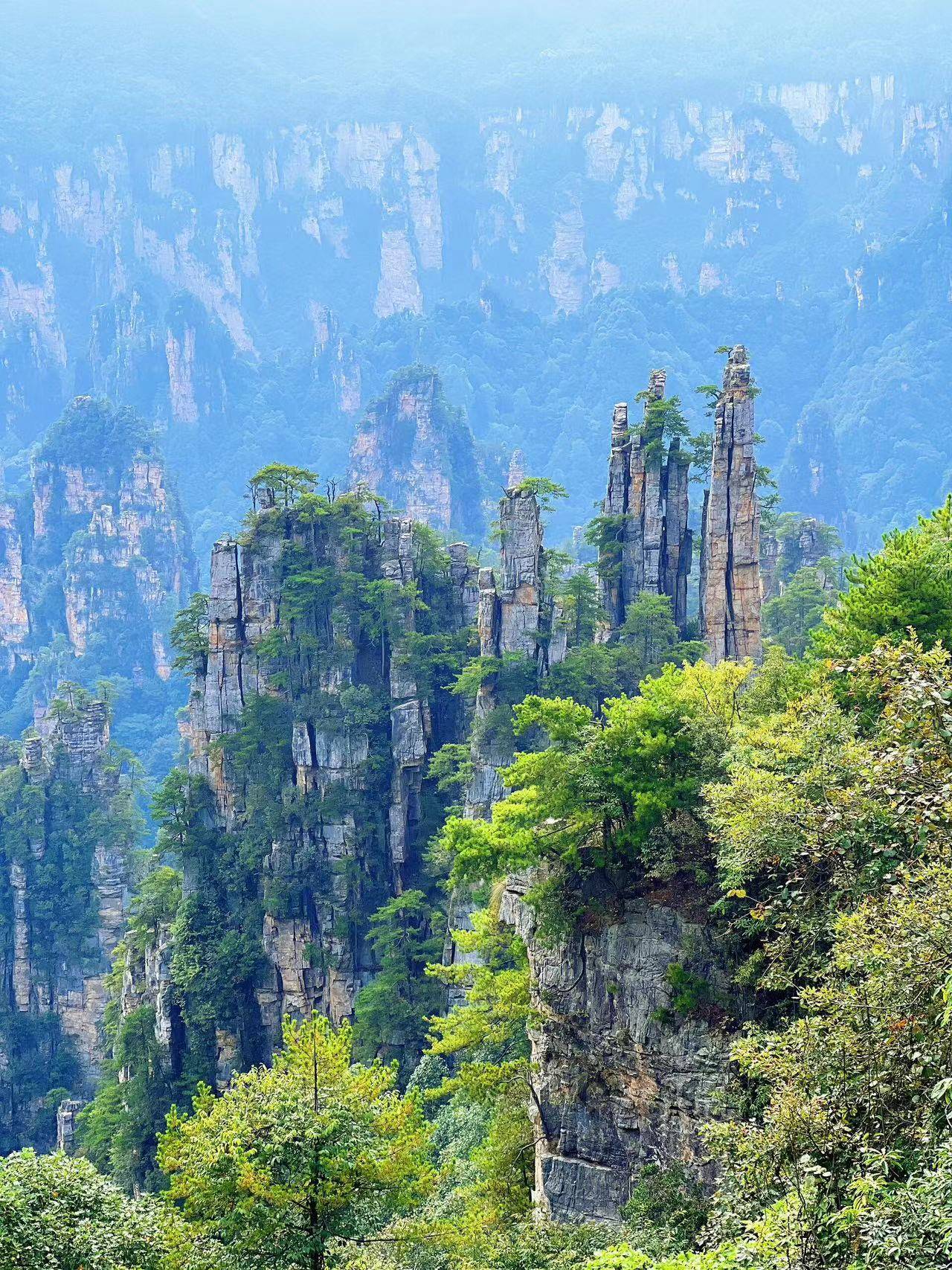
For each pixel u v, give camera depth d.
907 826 56.12
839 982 56.03
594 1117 74.94
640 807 74.00
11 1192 61.56
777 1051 56.50
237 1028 172.25
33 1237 60.31
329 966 172.38
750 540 176.62
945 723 53.62
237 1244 59.88
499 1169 84.81
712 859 73.50
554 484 169.00
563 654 168.25
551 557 175.62
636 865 76.19
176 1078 170.88
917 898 51.19
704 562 179.38
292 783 178.38
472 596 190.00
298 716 176.25
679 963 72.31
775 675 86.62
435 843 165.00
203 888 178.50
